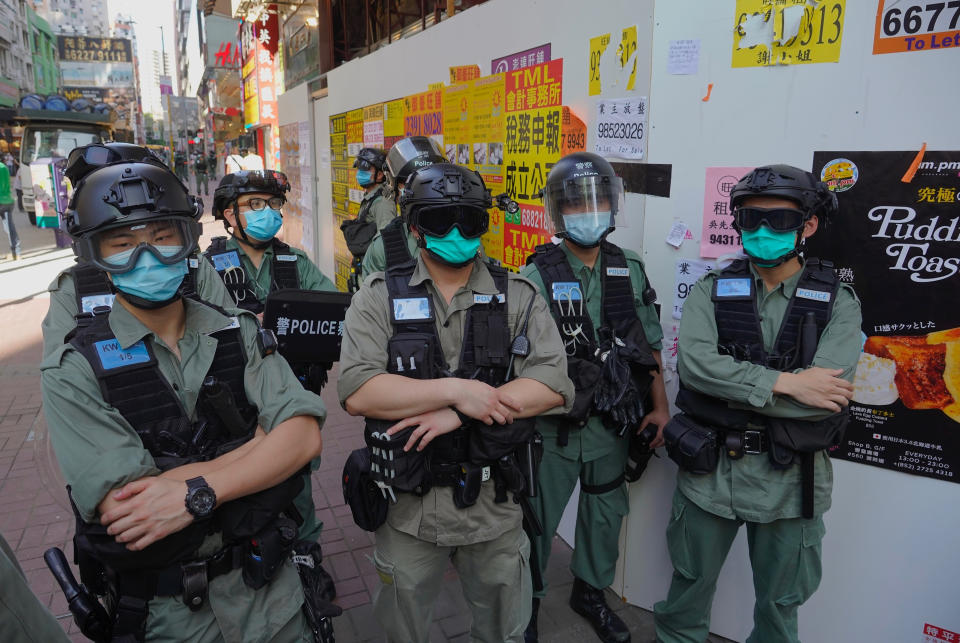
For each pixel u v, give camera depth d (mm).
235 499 1499
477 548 1971
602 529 2648
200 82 39500
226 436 1584
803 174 2031
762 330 2141
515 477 1870
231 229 3166
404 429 1781
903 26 2078
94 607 1473
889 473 2301
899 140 2141
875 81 2148
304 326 2779
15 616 1023
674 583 2416
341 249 7605
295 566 1734
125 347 1463
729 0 2365
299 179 9898
